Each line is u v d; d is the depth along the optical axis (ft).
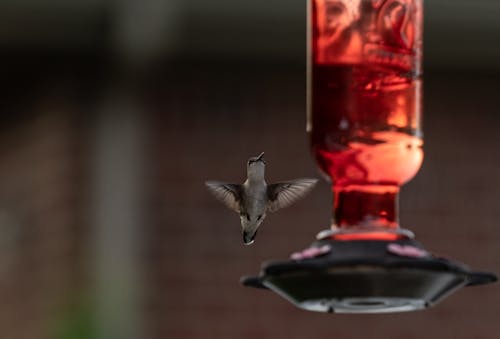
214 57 45.65
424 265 19.33
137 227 45.16
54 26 43.32
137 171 45.47
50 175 45.55
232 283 45.14
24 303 45.29
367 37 21.68
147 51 44.34
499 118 46.96
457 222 46.37
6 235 45.96
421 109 22.27
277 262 20.03
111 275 44.65
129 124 45.65
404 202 46.39
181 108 45.96
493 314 45.52
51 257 45.06
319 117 21.84
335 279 19.49
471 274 19.80
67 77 45.57
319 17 22.00
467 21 43.65
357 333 44.88
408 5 21.90
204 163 45.78
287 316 44.96
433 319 45.21
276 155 45.85
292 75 46.26
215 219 45.47
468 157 46.85
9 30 43.42
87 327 44.06
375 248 19.88
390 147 21.45
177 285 44.96
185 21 42.93
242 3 42.68
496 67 46.19
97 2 42.01
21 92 45.96
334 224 21.56
